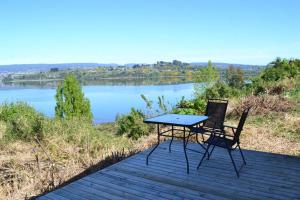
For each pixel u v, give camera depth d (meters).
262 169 4.84
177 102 12.82
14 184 5.50
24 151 7.40
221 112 5.55
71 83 21.39
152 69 191.38
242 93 15.08
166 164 5.24
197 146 6.32
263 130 8.48
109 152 7.29
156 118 5.45
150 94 59.41
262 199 3.81
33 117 9.42
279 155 5.56
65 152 7.39
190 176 4.66
